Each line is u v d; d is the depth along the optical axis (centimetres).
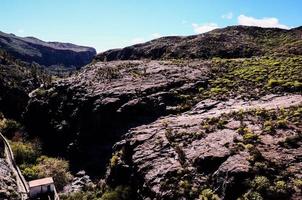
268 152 3133
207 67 7925
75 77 9206
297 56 7756
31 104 8925
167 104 6034
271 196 2559
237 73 6962
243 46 10506
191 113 5406
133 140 4716
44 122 8194
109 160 5531
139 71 8162
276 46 10000
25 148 6812
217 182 3033
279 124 3675
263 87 5703
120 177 4459
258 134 3578
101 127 6344
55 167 6159
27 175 5938
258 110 4359
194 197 3025
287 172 2753
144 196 3609
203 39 11831
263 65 7200
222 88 6228
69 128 7206
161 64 8838
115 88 7056
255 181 2712
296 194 2516
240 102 5284
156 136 4588
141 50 13388
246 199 2608
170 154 3934
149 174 3762
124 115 6072
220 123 4234
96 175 5772
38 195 5347
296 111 3969
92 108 6775
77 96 7644
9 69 14400
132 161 4309
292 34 11012
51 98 8575
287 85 5403
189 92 6353
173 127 4719
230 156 3241
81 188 5416
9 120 8525
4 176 5456
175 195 3164
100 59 14912
